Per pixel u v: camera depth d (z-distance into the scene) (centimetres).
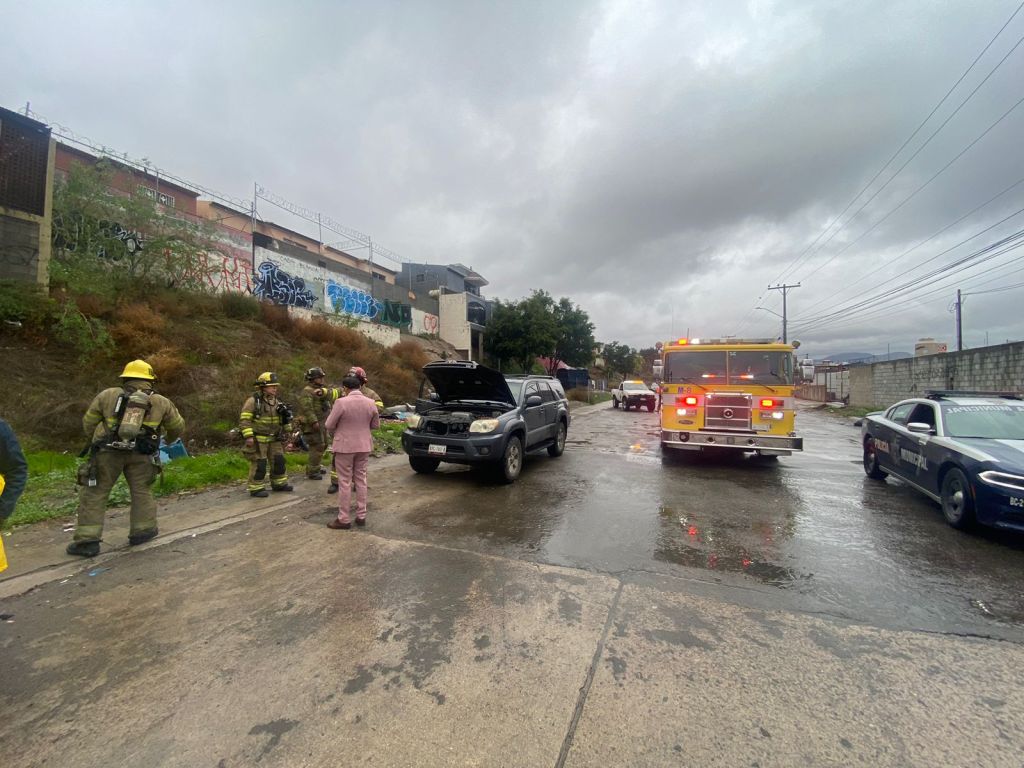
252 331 1462
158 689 249
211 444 845
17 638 296
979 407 612
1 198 970
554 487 718
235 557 428
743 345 894
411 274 4250
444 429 746
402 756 206
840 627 316
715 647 291
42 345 921
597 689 250
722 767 201
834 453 1115
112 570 397
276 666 269
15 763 201
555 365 4269
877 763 204
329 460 863
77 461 688
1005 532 515
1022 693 251
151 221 1306
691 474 828
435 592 361
